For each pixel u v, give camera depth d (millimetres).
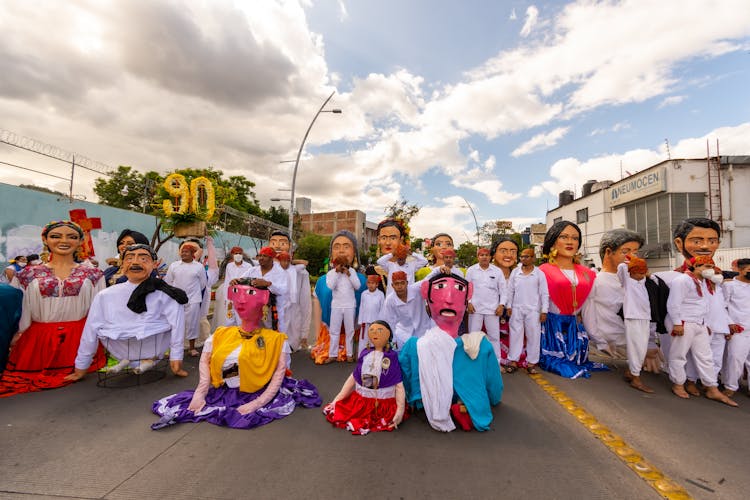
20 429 3391
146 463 2832
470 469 2830
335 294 6062
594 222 25562
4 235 8773
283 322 6055
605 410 4121
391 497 2457
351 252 6496
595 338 6055
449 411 3594
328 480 2643
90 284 5105
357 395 3781
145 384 4727
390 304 5281
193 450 3047
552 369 5719
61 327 4918
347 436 3371
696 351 4602
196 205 9641
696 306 4605
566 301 5914
